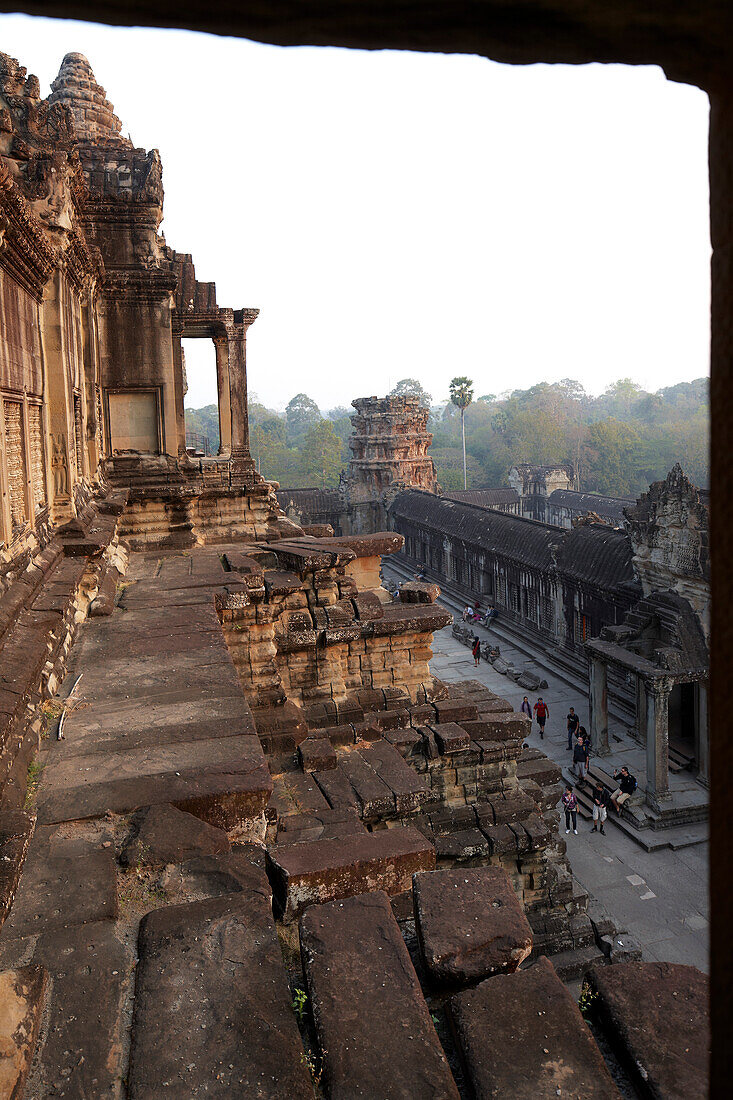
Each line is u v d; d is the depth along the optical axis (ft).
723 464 5.28
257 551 54.90
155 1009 13.37
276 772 38.86
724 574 5.32
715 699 5.51
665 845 72.54
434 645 142.10
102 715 25.67
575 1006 13.39
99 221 63.26
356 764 38.24
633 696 102.06
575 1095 11.76
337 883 20.57
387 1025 13.14
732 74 4.89
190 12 4.82
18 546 30.04
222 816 20.56
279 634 47.50
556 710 106.73
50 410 40.09
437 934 15.35
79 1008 13.46
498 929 15.47
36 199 37.68
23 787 19.94
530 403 495.41
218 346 84.69
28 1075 12.10
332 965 14.52
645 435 417.49
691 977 14.21
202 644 33.30
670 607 85.71
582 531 123.85
